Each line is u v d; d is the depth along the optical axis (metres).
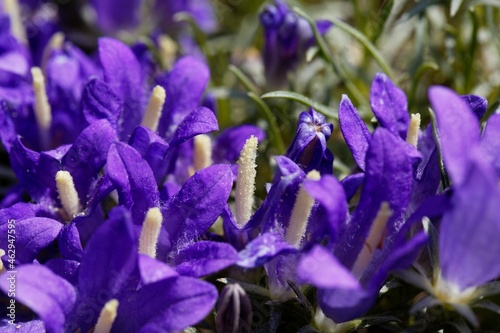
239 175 0.17
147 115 0.18
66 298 0.16
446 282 0.16
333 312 0.16
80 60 0.21
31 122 0.20
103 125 0.18
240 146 0.19
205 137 0.18
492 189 0.15
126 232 0.16
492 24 0.22
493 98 0.22
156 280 0.15
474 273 0.16
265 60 0.22
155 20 0.24
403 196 0.16
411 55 0.24
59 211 0.18
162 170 0.18
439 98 0.15
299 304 0.17
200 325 0.18
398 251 0.15
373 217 0.16
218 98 0.22
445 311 0.17
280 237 0.17
